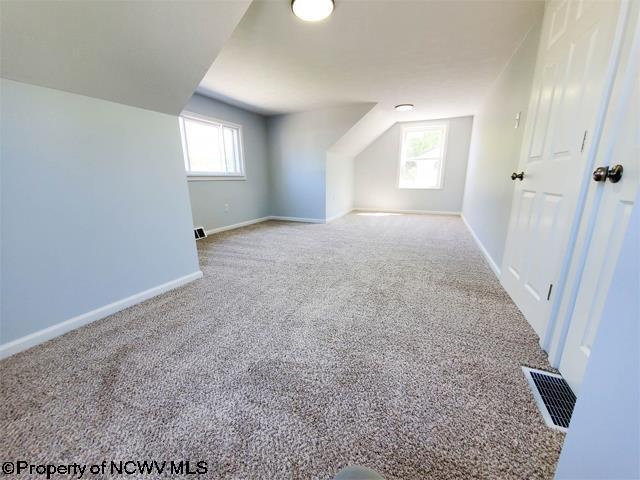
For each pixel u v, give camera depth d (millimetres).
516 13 1765
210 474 763
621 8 880
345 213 5910
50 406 985
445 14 1801
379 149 5996
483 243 2932
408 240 3508
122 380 1110
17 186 1243
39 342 1353
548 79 1421
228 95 3537
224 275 2309
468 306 1711
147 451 824
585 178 1033
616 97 895
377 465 781
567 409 957
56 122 1344
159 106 1806
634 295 455
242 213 4500
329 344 1346
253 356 1259
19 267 1276
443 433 872
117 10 1185
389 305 1746
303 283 2123
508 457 796
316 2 1661
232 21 1520
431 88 3287
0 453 819
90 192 1511
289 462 793
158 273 1934
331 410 961
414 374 1133
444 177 5613
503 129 2447
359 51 2312
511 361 1202
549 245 1287
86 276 1532
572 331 1060
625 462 451
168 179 1943
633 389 445
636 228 456
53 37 1145
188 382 1100
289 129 4648
